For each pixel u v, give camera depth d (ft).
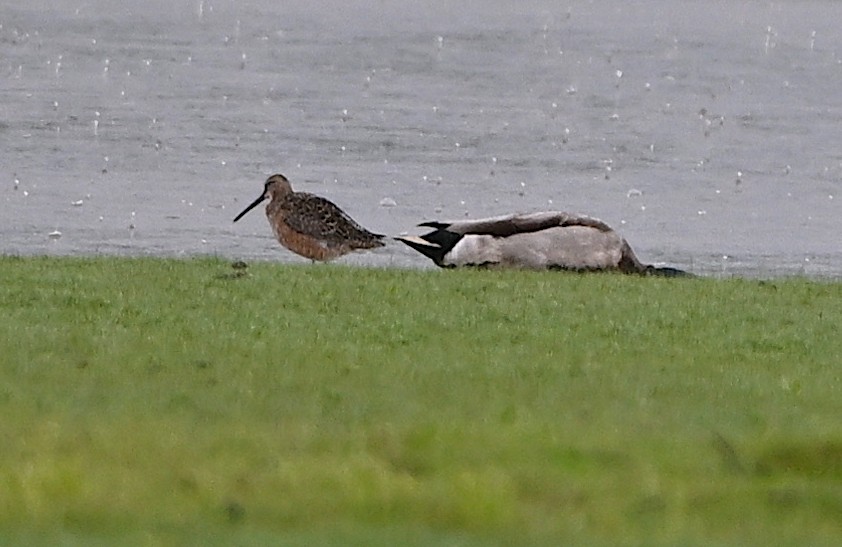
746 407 48.60
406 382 50.49
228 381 50.03
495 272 75.46
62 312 60.44
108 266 72.54
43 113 158.92
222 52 221.46
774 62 224.53
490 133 154.81
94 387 48.60
